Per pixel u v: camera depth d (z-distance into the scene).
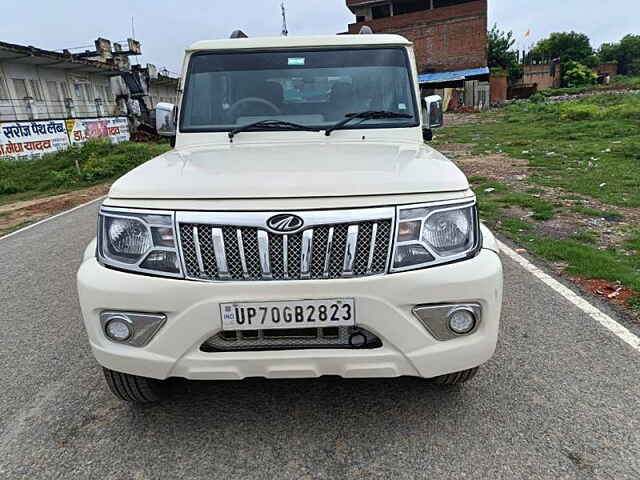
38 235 7.99
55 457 2.52
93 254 2.52
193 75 3.68
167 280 2.24
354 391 2.96
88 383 3.21
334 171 2.38
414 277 2.22
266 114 3.58
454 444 2.49
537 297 4.23
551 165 11.05
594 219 6.59
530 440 2.50
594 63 74.25
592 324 3.72
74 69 28.20
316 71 3.62
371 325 2.22
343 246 2.21
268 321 2.22
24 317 4.41
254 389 3.02
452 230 2.30
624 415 2.67
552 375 3.08
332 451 2.48
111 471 2.40
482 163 11.94
